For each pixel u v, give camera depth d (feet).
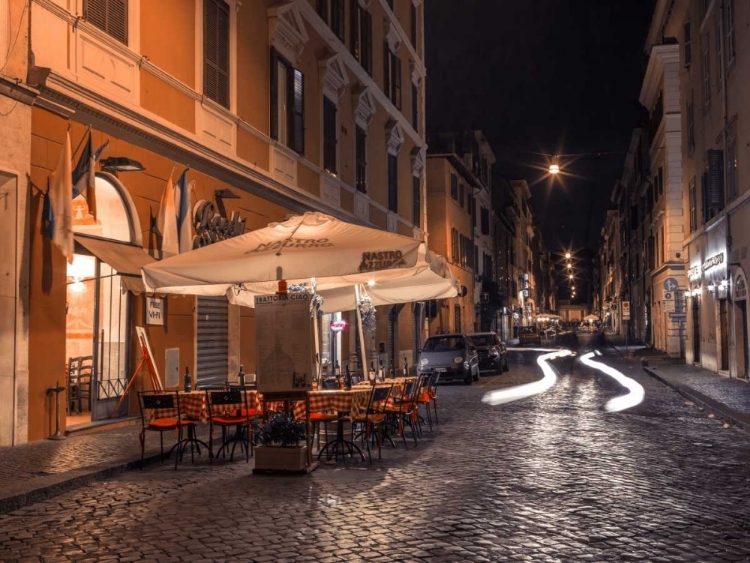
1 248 37.24
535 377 95.25
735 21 77.92
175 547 21.75
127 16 46.57
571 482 30.55
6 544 22.24
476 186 191.62
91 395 45.50
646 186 173.68
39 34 39.29
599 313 585.22
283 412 34.27
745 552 21.09
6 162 37.17
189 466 35.12
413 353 119.65
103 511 26.21
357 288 48.85
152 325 49.75
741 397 61.52
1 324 37.14
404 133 113.09
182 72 52.80
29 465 32.45
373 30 99.09
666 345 145.48
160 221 49.49
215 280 35.86
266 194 66.64
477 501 27.30
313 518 25.00
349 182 88.33
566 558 20.52
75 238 40.83
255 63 64.28
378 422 39.60
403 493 28.84
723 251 85.10
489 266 232.73
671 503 26.96
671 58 131.85
